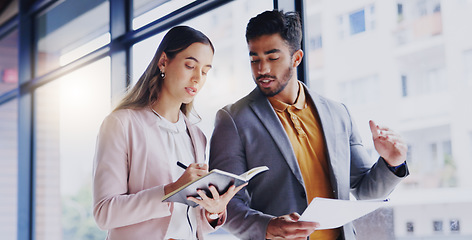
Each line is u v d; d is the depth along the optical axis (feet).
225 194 6.46
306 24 9.83
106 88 14.56
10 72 21.48
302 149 7.82
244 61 11.12
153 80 7.49
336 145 7.81
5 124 21.99
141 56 13.83
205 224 7.17
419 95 9.94
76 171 17.52
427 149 10.00
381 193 7.70
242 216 7.42
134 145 7.04
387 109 10.14
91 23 16.81
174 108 7.55
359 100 10.43
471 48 9.34
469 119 9.56
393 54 10.12
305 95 8.17
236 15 11.33
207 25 11.96
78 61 15.88
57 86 17.74
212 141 8.09
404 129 10.12
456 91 9.59
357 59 10.35
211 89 11.19
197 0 12.10
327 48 10.12
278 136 7.76
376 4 10.34
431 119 9.90
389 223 8.39
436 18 9.68
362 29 10.35
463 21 9.37
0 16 20.97
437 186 9.60
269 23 7.89
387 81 10.23
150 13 13.69
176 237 7.20
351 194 8.26
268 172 7.70
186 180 6.43
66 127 17.40
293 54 8.00
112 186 6.82
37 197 18.97
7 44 21.47
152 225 6.94
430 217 9.03
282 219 6.92
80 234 18.39
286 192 7.63
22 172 19.04
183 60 7.42
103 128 7.08
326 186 7.73
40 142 18.99
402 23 10.07
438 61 9.70
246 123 7.93
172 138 7.43
